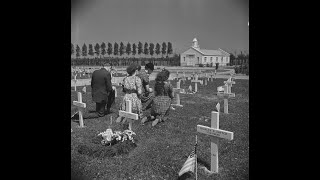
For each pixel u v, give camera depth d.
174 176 4.02
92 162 4.38
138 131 5.01
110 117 5.73
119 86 6.96
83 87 6.69
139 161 4.29
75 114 5.73
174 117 5.25
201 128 4.14
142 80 5.83
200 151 4.40
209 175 4.03
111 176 4.12
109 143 4.68
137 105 5.69
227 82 5.44
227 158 4.34
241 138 4.64
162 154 4.38
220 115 5.17
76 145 4.75
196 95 5.80
